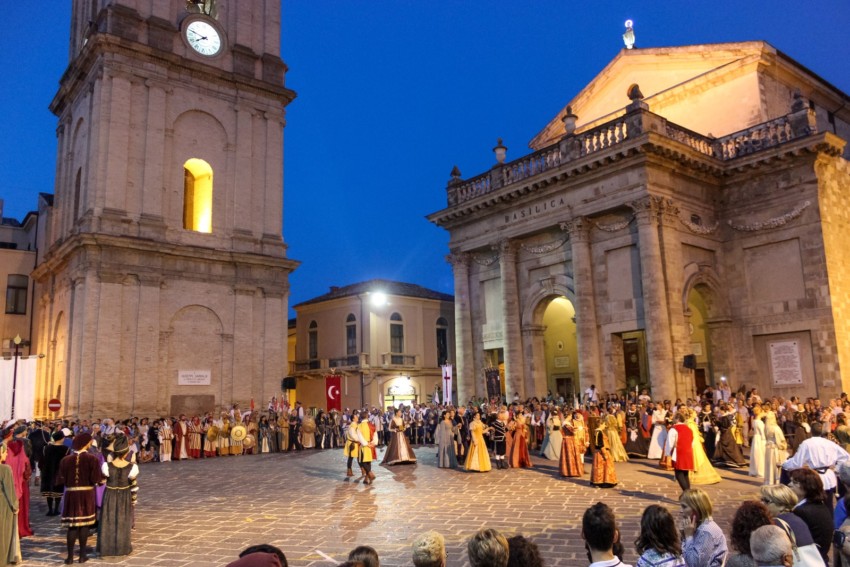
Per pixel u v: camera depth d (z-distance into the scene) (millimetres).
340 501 15000
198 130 35219
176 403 32094
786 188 27031
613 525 4844
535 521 12070
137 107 33062
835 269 26047
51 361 35750
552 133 37094
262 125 37719
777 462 15125
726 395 24031
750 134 28172
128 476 10742
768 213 27562
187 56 35094
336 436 33188
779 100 30203
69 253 32250
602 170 27344
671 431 15008
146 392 30984
